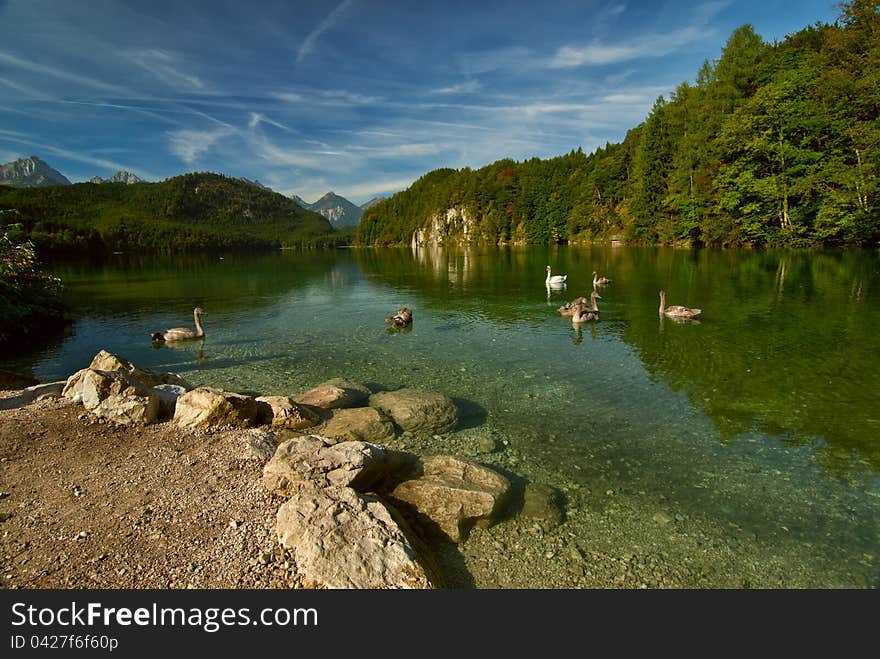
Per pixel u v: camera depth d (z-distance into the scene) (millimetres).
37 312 25203
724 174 57469
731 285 32969
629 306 27672
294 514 7254
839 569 7109
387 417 11898
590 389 14484
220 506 8125
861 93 45281
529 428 11930
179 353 20203
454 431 11852
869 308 23656
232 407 11852
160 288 45125
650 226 80312
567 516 8445
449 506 8078
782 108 50188
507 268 58562
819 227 47781
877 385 13977
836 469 9727
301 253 156500
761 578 6980
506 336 21547
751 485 9250
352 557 6566
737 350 17859
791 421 11883
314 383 15922
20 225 25750
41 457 9977
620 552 7551
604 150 126812
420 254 117312
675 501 8805
